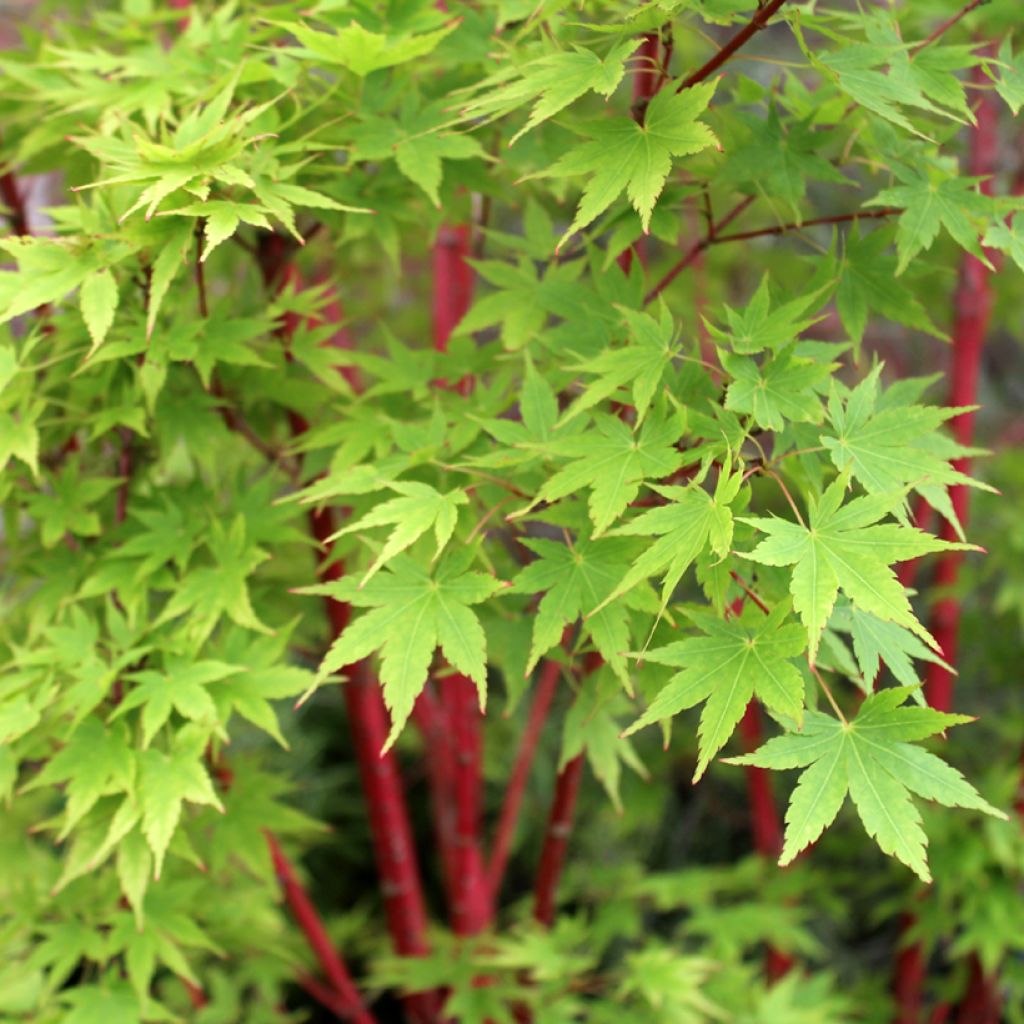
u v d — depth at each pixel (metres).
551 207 0.97
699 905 1.18
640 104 0.81
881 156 0.84
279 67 0.87
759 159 0.84
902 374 1.74
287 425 0.98
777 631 0.76
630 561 0.81
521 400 0.84
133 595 0.88
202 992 1.22
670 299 1.24
